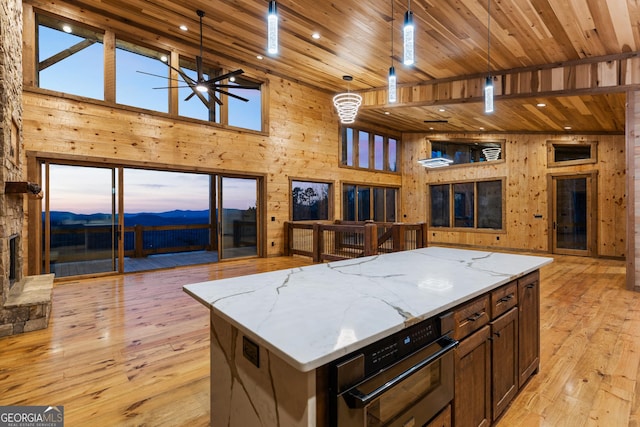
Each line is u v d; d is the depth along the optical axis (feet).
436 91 21.04
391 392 3.78
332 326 3.58
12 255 12.09
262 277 5.97
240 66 22.65
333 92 28.50
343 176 29.84
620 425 5.98
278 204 25.36
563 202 27.09
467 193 32.60
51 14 16.03
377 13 14.21
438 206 34.58
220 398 4.68
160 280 17.20
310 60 20.88
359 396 3.19
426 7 12.96
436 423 4.43
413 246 21.35
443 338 4.47
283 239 25.77
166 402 6.64
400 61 19.13
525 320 7.09
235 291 5.02
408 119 28.37
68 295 14.34
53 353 8.78
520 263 7.41
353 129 30.96
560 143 26.99
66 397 6.79
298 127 26.40
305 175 26.96
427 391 4.26
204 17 16.65
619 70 15.21
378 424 3.61
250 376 3.97
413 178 35.53
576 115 20.88
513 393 6.57
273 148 24.94
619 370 7.93
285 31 16.70
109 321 11.17
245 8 15.34
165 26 18.31
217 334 4.73
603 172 24.99
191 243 29.89
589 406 6.55
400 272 6.41
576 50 15.30
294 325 3.61
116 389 7.10
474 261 7.68
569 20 12.89
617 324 10.94
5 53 10.50
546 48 15.33
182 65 21.57
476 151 32.58
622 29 13.20
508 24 13.64
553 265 21.83
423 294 4.84
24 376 7.61
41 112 15.92
